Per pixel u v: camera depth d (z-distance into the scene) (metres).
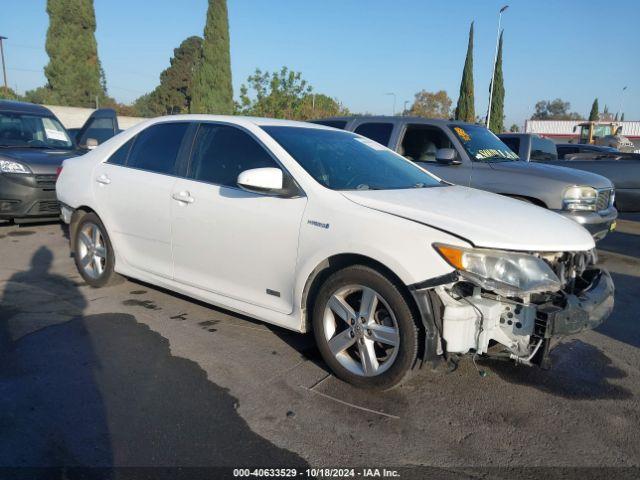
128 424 3.01
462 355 3.27
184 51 62.31
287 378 3.59
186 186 4.34
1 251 6.79
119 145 5.13
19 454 2.72
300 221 3.60
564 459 2.83
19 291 5.20
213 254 4.14
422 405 3.31
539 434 3.05
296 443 2.89
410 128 7.66
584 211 6.61
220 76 37.34
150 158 4.79
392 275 3.24
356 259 3.44
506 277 3.02
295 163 3.84
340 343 3.50
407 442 2.93
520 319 3.06
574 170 7.20
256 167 4.01
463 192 4.15
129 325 4.41
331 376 3.62
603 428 3.13
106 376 3.54
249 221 3.87
